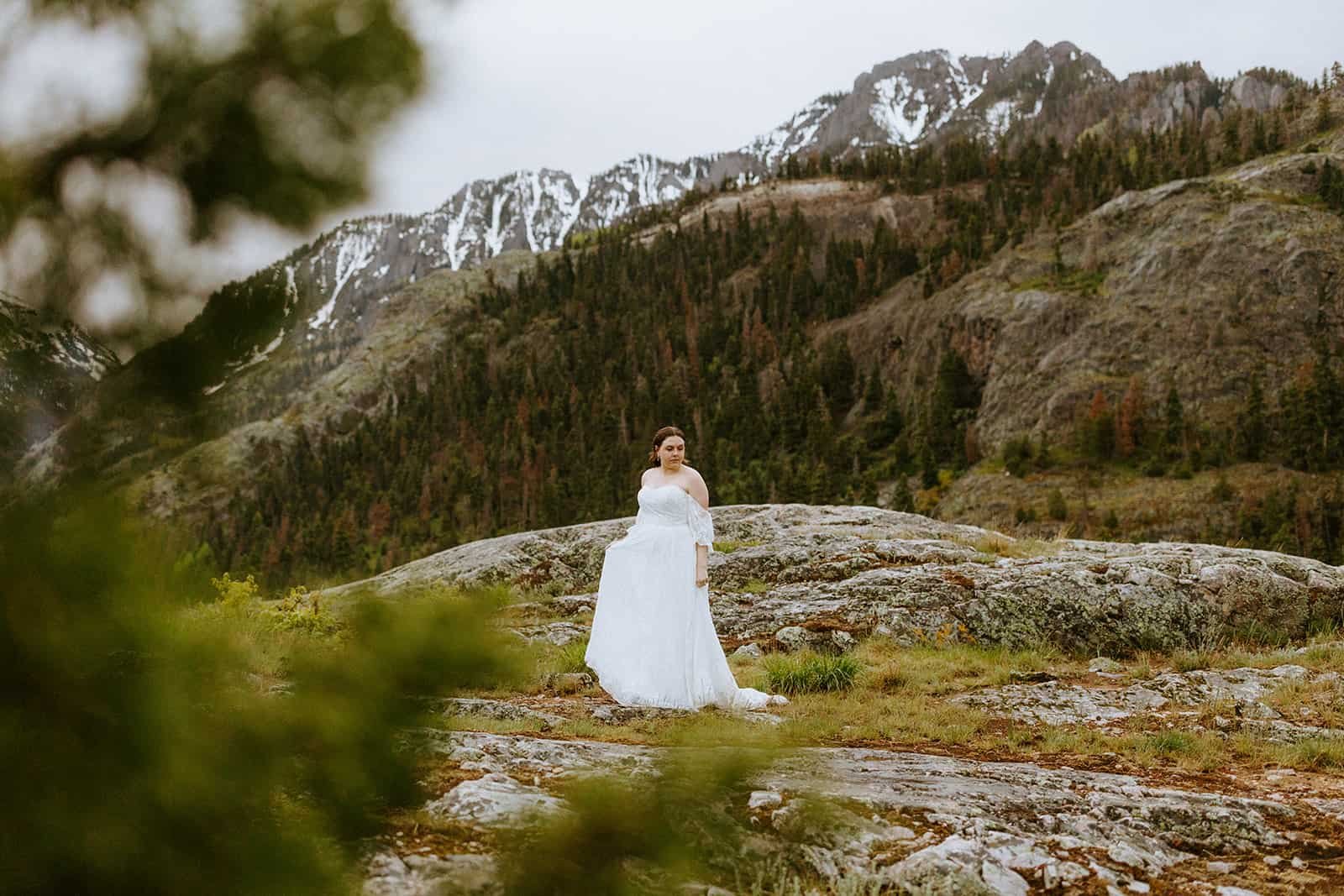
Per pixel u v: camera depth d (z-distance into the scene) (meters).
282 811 1.68
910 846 4.52
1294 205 149.88
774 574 14.17
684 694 8.41
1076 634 11.72
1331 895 4.34
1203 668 10.52
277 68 1.53
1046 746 7.64
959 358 158.25
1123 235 161.00
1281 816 5.35
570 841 1.86
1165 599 11.97
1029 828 4.97
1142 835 5.00
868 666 10.55
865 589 12.59
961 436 148.88
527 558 15.88
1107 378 138.88
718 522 17.03
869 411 172.12
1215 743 7.51
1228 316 137.62
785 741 2.11
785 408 172.75
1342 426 119.06
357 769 1.73
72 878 1.45
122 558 1.34
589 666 8.95
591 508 148.00
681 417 186.00
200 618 1.54
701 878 1.88
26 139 1.48
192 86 1.49
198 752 1.50
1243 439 122.19
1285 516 107.69
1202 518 111.44
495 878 1.88
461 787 4.17
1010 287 165.62
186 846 1.51
